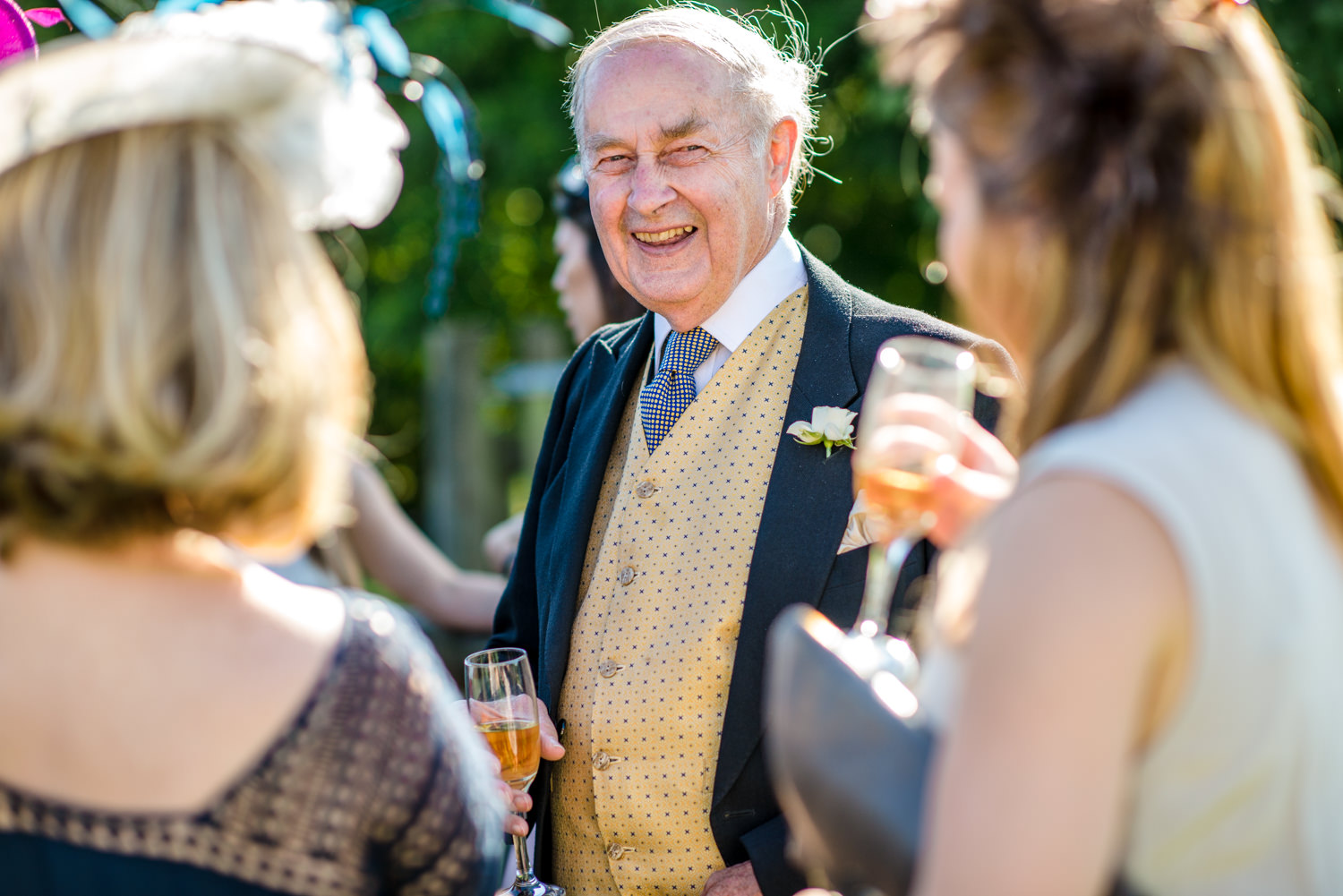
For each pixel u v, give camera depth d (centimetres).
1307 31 487
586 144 229
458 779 124
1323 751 104
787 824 196
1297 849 104
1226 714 100
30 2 262
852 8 576
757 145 222
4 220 111
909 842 109
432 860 123
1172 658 100
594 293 331
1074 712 97
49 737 112
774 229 227
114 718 111
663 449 219
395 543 337
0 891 112
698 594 207
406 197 711
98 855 111
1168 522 99
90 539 111
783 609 200
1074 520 100
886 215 714
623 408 236
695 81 217
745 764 198
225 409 108
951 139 113
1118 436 103
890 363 137
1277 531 103
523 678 203
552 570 229
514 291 817
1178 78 106
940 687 117
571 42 669
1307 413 110
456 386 661
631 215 223
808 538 201
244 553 137
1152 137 105
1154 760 103
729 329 222
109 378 105
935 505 133
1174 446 103
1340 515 112
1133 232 106
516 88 689
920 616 165
